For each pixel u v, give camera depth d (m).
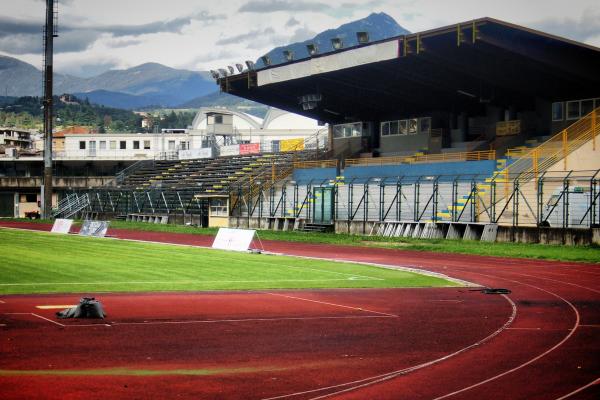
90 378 11.73
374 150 73.62
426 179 56.09
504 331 16.69
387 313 19.42
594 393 11.25
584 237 39.75
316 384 11.63
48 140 85.00
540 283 26.98
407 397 10.90
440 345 14.96
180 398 10.69
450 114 67.38
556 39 45.88
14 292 22.67
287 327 16.98
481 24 43.72
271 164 77.81
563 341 15.47
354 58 52.22
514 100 60.59
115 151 116.69
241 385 11.49
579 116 55.69
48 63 83.81
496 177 48.50
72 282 25.52
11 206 102.88
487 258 37.44
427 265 33.88
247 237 42.09
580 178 42.62
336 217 58.75
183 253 39.44
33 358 13.12
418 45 47.47
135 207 83.62
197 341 15.07
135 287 24.44
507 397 10.98
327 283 26.64
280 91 66.50
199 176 83.31
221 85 66.94
